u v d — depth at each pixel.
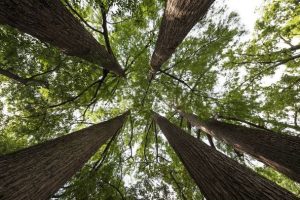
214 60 8.46
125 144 10.45
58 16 3.71
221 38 8.38
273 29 8.49
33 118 7.72
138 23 7.24
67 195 6.37
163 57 6.15
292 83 8.84
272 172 9.25
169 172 8.41
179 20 4.59
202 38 8.48
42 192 3.30
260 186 3.42
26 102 7.43
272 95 8.77
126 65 8.27
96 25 8.12
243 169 3.95
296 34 8.23
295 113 8.91
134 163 9.25
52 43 4.09
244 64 9.09
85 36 4.64
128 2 5.70
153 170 8.25
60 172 3.77
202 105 6.65
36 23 3.42
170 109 9.81
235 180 3.64
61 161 3.90
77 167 4.46
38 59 6.70
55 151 3.99
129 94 9.14
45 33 3.72
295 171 4.96
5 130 7.63
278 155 5.27
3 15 3.07
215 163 4.21
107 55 5.87
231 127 6.72
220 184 3.72
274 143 5.50
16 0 2.97
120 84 8.54
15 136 7.82
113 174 8.02
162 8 8.12
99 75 7.86
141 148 10.22
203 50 8.24
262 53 8.84
